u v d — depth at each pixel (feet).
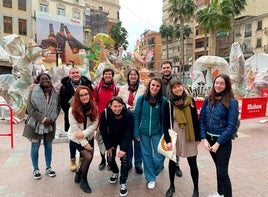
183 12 149.69
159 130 14.06
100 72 49.98
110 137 14.02
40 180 15.08
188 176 15.58
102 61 52.21
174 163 13.05
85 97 13.62
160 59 241.35
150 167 14.19
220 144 11.27
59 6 141.79
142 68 78.64
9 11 121.19
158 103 13.73
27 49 34.73
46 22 123.13
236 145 22.35
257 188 13.96
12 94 34.81
